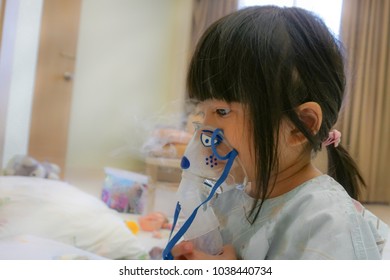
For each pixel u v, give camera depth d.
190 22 3.30
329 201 0.46
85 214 1.07
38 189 1.19
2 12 1.67
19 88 2.17
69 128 2.97
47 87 2.52
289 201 0.49
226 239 0.55
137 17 3.32
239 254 0.52
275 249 0.48
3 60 1.71
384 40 2.75
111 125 3.17
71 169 2.90
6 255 0.76
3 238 0.88
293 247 0.45
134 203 1.66
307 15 0.52
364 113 2.66
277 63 0.46
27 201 1.06
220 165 0.51
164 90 3.47
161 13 3.43
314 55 0.48
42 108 2.49
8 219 0.96
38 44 2.39
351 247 0.42
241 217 0.54
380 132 2.78
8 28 1.72
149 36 3.39
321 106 0.49
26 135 2.29
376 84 2.76
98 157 3.11
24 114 2.24
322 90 0.49
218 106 0.50
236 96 0.47
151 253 1.10
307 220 0.45
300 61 0.47
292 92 0.46
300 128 0.47
